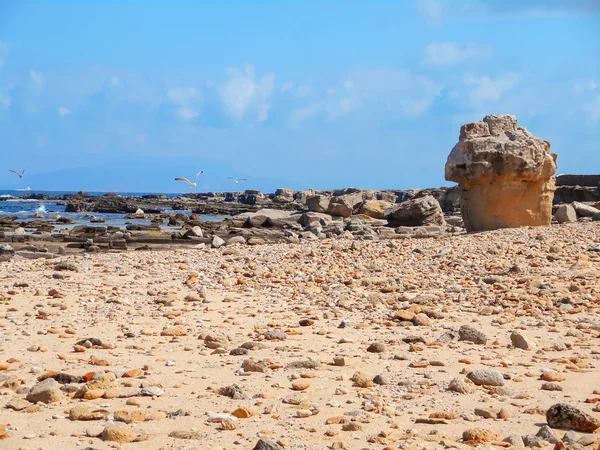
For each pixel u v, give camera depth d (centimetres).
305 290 1363
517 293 1275
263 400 681
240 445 554
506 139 2294
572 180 5550
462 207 2431
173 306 1223
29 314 1130
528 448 544
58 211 7719
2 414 629
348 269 1619
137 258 1845
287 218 4378
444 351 895
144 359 851
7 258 2128
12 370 788
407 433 580
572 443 538
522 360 849
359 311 1180
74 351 889
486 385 735
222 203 10869
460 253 1780
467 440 562
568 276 1423
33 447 542
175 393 705
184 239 3241
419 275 1527
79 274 1566
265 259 1781
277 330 995
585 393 709
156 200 11488
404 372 789
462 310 1174
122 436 559
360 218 4575
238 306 1227
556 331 1009
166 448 544
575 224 2295
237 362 838
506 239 1981
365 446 551
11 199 11612
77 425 602
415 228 3397
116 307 1202
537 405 670
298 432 586
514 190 2284
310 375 765
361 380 734
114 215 6850
